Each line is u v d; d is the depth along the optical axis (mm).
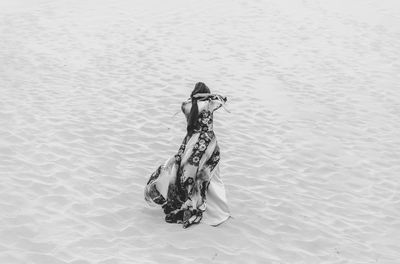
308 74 12938
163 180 6590
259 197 7555
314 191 7996
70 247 5840
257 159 8773
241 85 12008
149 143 8945
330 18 17266
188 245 6102
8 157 7875
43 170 7586
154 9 17250
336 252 6434
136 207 6902
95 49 13578
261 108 10914
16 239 5883
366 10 18406
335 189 8141
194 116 6449
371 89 12375
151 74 12219
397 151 9602
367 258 6398
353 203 7770
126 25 15508
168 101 10820
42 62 12453
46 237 5980
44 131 8922
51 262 5539
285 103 11266
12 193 6824
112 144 8742
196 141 6430
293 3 18750
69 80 11523
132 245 6023
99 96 10797
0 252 5613
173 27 15531
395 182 8523
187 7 17594
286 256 6195
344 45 15039
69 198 6887
